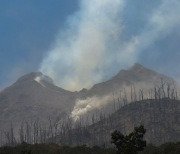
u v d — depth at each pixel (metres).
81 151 181.38
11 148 180.25
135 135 87.56
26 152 97.44
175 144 160.88
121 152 86.88
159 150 159.88
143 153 161.75
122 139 87.69
